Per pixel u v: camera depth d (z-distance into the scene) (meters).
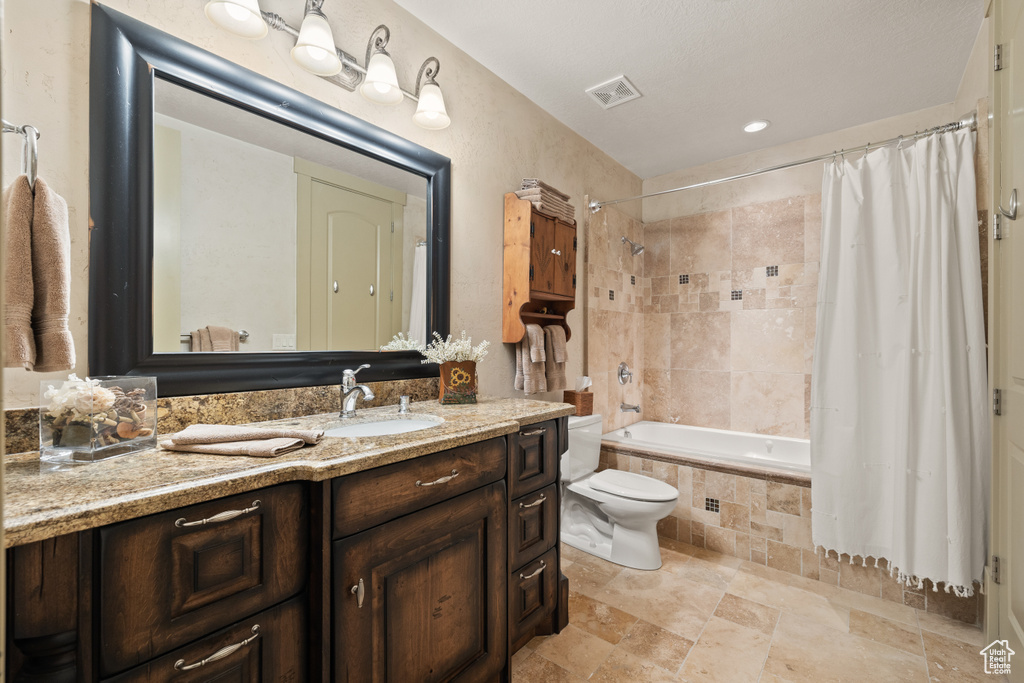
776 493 2.34
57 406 0.94
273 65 1.46
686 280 3.50
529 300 2.23
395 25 1.81
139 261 1.18
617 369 3.36
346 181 1.65
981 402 1.87
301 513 1.00
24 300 0.89
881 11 1.87
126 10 1.18
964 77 2.26
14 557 0.69
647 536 2.35
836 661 1.66
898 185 2.13
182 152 1.27
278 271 1.47
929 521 1.93
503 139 2.33
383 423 1.52
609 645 1.75
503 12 1.88
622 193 3.46
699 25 1.96
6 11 1.02
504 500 1.49
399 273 1.82
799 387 3.02
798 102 2.56
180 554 0.83
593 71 2.28
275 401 1.44
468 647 1.35
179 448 1.05
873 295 2.18
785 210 3.08
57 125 1.08
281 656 0.97
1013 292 1.37
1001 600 1.45
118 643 0.76
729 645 1.75
